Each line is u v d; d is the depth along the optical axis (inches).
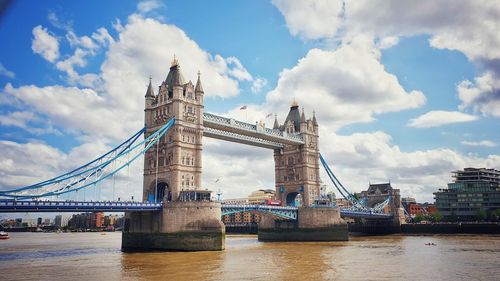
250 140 4867.1
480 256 2881.4
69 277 2048.5
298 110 5684.1
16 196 2738.7
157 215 3511.3
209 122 4146.2
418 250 3383.4
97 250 3678.6
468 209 7416.3
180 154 3786.9
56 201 2886.3
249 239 5541.3
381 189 7066.9
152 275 2080.5
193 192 3619.6
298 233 4849.9
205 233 3373.5
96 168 3302.2
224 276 2037.4
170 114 3885.3
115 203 3181.6
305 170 5305.1
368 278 1977.1
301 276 2036.2
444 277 2010.3
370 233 6756.9
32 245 4766.2
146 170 4010.8
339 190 5935.0
